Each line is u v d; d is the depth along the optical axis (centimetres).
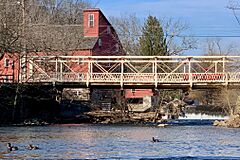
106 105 6600
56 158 2486
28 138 3500
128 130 4462
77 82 5366
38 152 2698
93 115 5938
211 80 5166
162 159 2509
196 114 8394
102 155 2625
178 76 5281
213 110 8988
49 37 6119
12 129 4378
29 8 6325
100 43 7838
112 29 8469
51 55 5947
